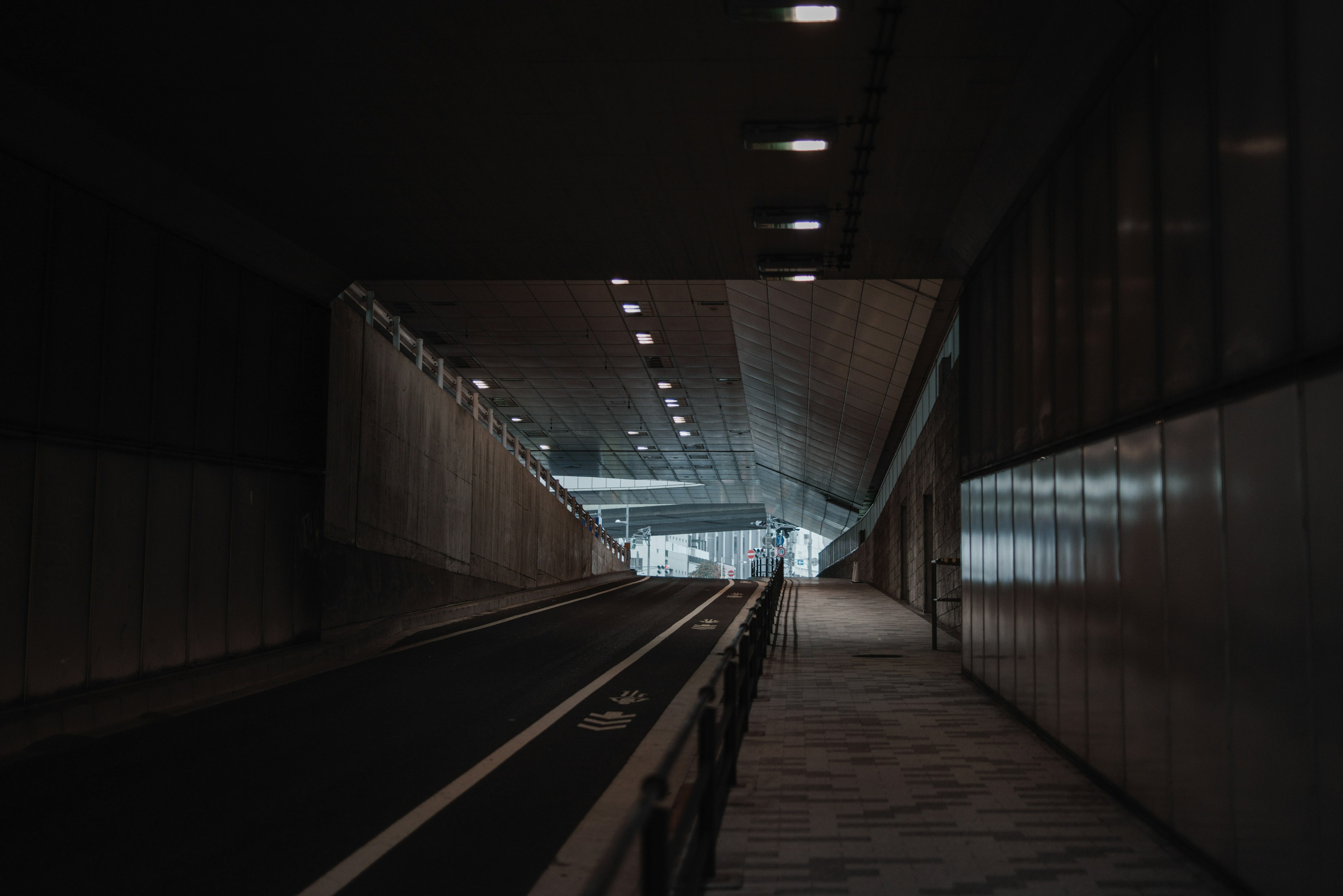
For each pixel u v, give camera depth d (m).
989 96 10.26
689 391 44.69
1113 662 7.77
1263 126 5.29
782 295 28.09
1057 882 5.80
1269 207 5.21
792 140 11.04
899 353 28.58
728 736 7.70
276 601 15.48
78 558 11.08
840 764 8.99
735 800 7.70
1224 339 5.76
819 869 6.04
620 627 22.03
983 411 13.49
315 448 16.84
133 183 11.91
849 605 33.00
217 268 14.05
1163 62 6.82
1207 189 6.03
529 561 35.81
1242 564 5.50
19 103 10.05
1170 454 6.60
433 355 24.95
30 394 10.40
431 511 24.47
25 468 10.32
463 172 12.56
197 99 10.56
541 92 10.40
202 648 13.44
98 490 11.45
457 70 9.94
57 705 10.23
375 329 20.53
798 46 9.37
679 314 32.47
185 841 6.53
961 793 7.93
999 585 12.31
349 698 12.25
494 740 9.76
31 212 10.49
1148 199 7.10
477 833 6.73
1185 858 6.24
